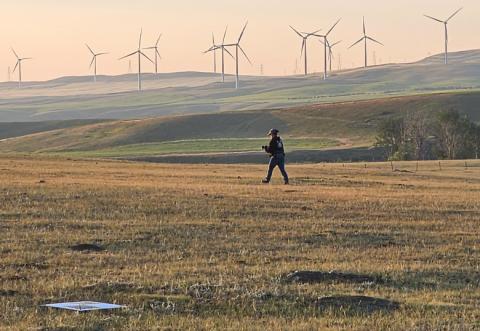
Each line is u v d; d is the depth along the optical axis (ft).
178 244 205.36
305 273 164.76
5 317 130.82
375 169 555.28
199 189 323.57
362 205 282.56
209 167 514.68
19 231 219.00
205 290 151.53
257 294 147.64
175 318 131.54
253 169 498.69
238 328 125.70
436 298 148.25
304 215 257.14
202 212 257.75
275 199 293.02
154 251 196.03
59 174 406.21
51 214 248.73
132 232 220.43
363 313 135.64
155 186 334.03
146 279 161.27
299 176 426.51
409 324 128.57
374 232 228.22
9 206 262.06
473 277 169.58
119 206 267.39
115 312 134.72
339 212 264.52
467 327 126.21
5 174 396.16
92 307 137.69
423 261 189.06
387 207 279.08
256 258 188.24
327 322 129.80
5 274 164.86
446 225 243.60
